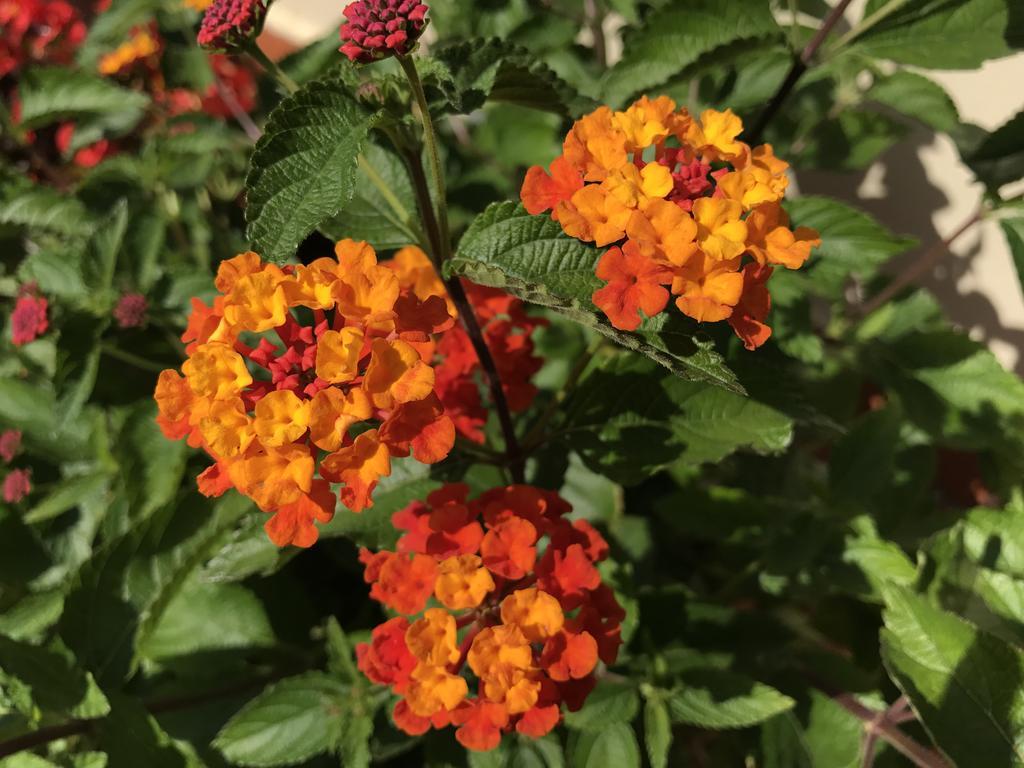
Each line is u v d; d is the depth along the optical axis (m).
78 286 0.20
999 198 0.16
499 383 0.13
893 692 0.17
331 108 0.10
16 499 0.19
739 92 0.18
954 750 0.11
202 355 0.10
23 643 0.15
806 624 0.20
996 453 0.20
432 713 0.11
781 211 0.11
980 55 0.14
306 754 0.14
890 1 0.14
